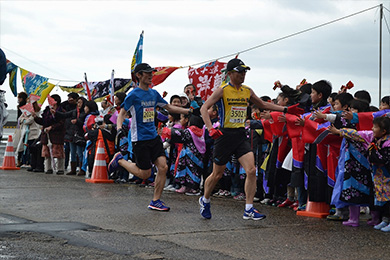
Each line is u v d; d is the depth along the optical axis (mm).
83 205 6641
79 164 11461
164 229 5121
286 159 7035
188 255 4020
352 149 5750
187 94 8703
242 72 5758
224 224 5566
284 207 7383
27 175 10844
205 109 5719
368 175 5715
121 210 6324
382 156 5289
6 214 5695
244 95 5855
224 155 5797
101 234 4680
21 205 6488
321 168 6352
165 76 10797
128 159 10078
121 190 8656
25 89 13516
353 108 6047
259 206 7426
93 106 10875
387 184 5410
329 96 7016
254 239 4773
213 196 8492
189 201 7602
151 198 7656
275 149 7312
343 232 5293
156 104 6535
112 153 10156
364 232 5328
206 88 10367
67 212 6000
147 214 6074
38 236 4473
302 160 6691
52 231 4727
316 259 4066
